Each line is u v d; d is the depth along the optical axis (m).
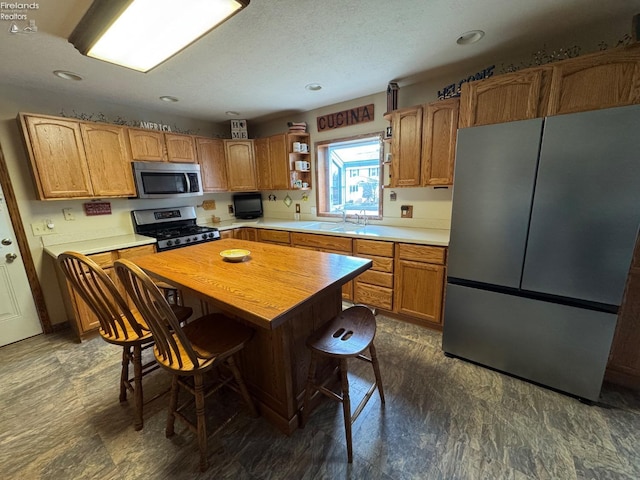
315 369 1.50
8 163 2.40
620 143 1.34
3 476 1.32
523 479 1.23
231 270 1.63
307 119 3.63
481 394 1.73
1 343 2.45
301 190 3.95
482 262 1.83
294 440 1.46
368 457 1.36
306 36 1.78
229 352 1.33
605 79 1.56
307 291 1.28
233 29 1.67
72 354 2.31
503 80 1.84
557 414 1.56
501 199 1.69
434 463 1.32
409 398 1.71
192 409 1.68
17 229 2.47
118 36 1.52
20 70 2.09
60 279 2.57
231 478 1.28
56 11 1.42
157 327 1.23
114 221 3.08
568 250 1.55
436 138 2.39
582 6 1.56
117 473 1.32
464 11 1.58
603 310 1.52
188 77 2.35
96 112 2.89
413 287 2.49
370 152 3.36
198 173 3.46
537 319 1.71
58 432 1.55
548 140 1.50
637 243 1.57
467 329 1.98
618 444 1.38
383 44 1.92
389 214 3.17
